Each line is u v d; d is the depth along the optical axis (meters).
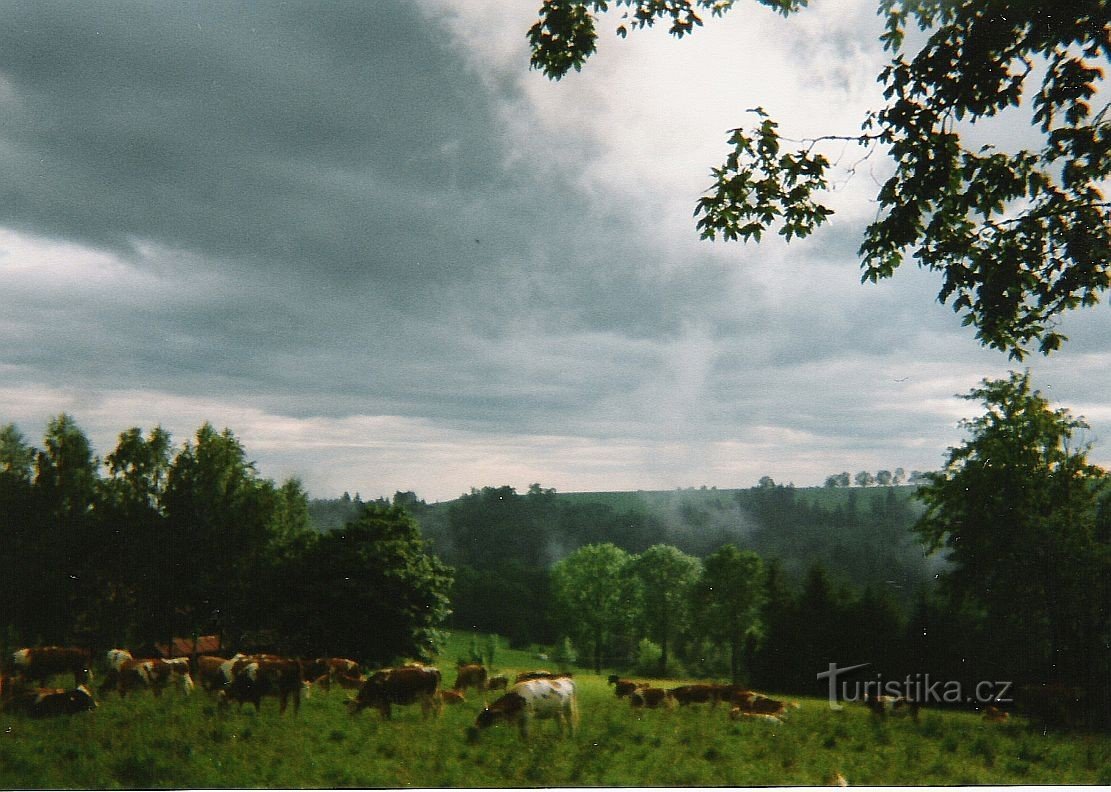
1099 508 25.73
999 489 26.11
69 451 35.66
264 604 37.25
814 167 10.93
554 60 11.50
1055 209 10.16
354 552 37.09
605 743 13.04
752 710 17.14
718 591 53.88
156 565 36.81
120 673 19.09
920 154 10.11
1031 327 10.85
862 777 11.97
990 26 9.53
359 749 12.26
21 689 14.90
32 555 34.84
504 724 14.38
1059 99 9.44
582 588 60.31
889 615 34.38
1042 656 25.28
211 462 38.50
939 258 10.87
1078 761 13.72
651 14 11.52
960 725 18.50
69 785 10.06
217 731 12.91
